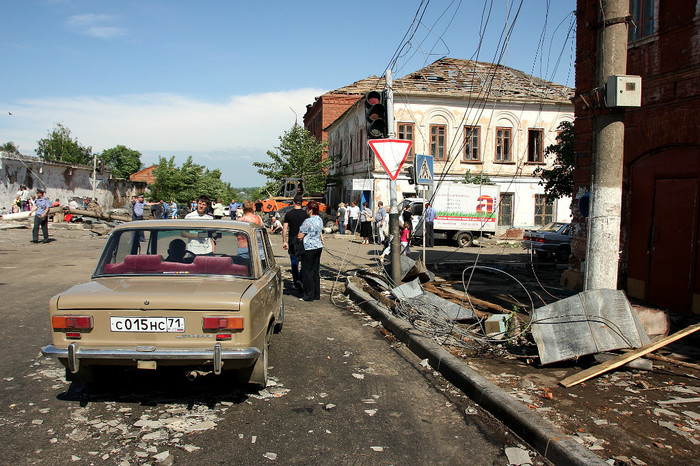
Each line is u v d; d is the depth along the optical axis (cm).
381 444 377
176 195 4962
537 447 373
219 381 496
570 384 479
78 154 5972
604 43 543
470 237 2433
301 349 629
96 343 402
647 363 527
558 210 3195
